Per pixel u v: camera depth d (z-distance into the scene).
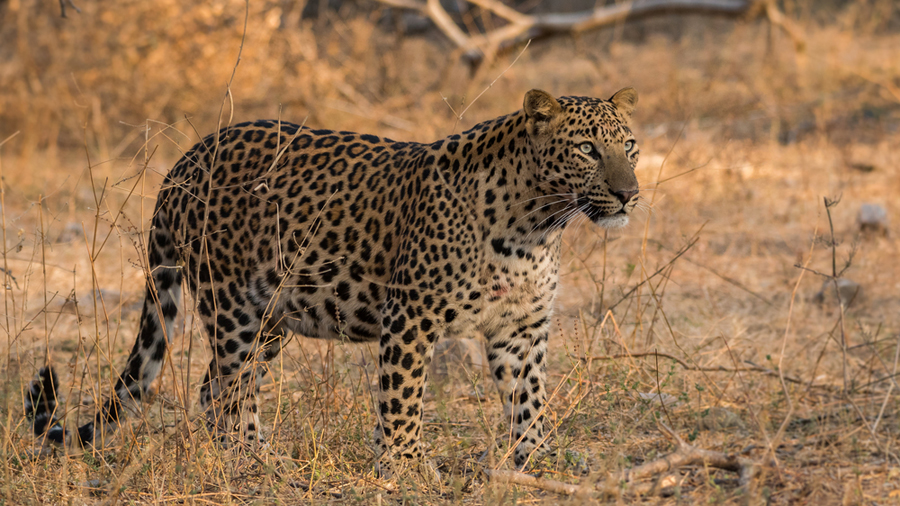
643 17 28.66
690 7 28.20
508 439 8.57
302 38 25.48
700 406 9.21
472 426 9.30
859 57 32.41
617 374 9.86
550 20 27.33
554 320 12.69
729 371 10.16
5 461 7.33
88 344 11.59
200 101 24.89
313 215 8.31
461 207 7.73
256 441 8.56
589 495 7.05
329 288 8.38
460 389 10.38
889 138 23.70
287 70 25.27
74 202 18.86
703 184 18.94
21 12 25.34
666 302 13.41
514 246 7.86
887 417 8.95
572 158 7.72
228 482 7.57
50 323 12.55
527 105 7.64
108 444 8.49
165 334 8.08
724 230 17.03
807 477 7.40
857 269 14.77
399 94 26.53
